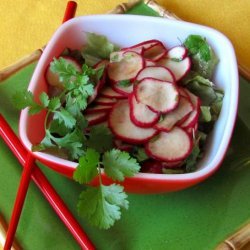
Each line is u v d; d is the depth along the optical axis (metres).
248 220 0.32
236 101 0.33
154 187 0.31
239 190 0.34
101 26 0.38
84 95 0.32
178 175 0.30
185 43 0.37
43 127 0.34
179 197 0.34
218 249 0.31
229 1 0.48
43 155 0.30
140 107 0.33
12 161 0.36
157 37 0.38
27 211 0.34
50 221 0.33
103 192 0.29
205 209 0.33
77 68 0.36
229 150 0.36
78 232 0.32
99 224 0.29
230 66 0.35
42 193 0.34
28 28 0.48
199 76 0.35
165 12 0.43
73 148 0.31
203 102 0.35
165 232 0.33
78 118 0.31
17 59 0.44
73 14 0.41
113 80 0.35
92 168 0.29
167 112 0.33
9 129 0.36
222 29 0.47
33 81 0.34
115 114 0.33
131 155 0.33
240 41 0.46
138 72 0.35
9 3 0.49
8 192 0.35
